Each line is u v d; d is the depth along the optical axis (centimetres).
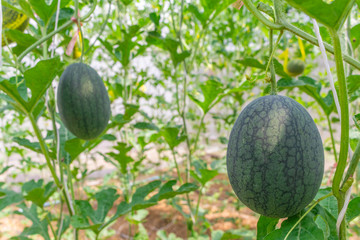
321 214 102
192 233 294
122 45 253
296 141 92
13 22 210
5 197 189
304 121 95
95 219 196
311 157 93
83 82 143
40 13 183
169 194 183
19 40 188
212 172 230
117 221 427
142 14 306
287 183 90
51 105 188
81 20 154
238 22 405
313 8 71
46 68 137
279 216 97
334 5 70
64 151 212
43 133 469
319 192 134
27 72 136
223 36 378
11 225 420
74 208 198
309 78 185
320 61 502
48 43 207
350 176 91
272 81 104
